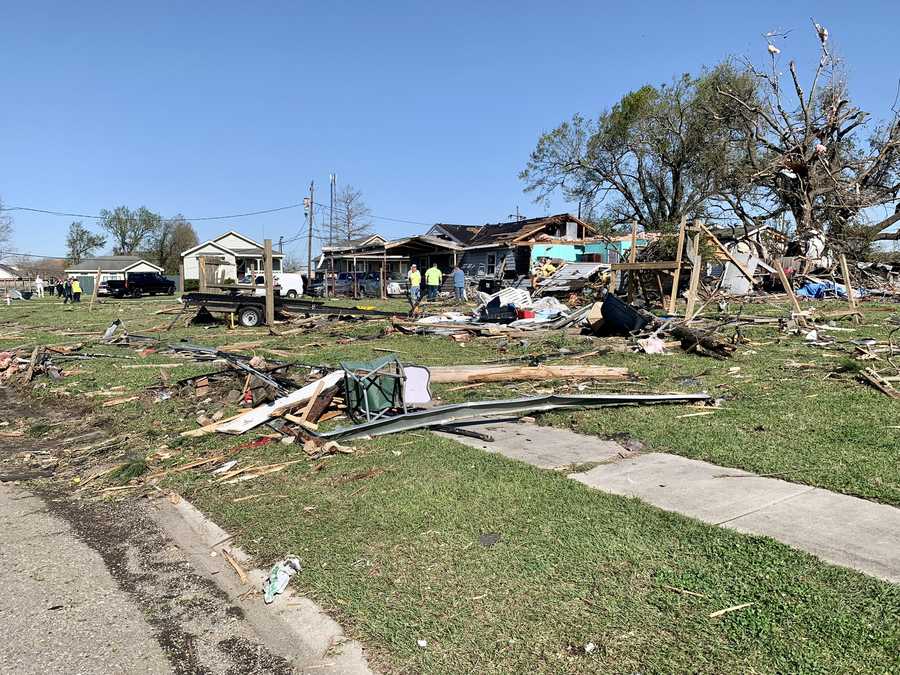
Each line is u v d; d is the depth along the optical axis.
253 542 4.33
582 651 2.91
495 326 15.18
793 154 30.14
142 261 72.94
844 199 28.69
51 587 3.88
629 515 4.32
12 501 5.43
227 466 5.93
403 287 37.47
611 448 5.95
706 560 3.64
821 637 2.87
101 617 3.53
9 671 3.04
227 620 3.47
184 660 3.12
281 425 6.97
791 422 6.43
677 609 3.18
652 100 40.50
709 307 18.27
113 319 22.64
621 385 8.59
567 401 7.39
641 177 43.75
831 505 4.34
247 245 66.31
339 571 3.80
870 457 5.23
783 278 14.42
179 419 7.74
